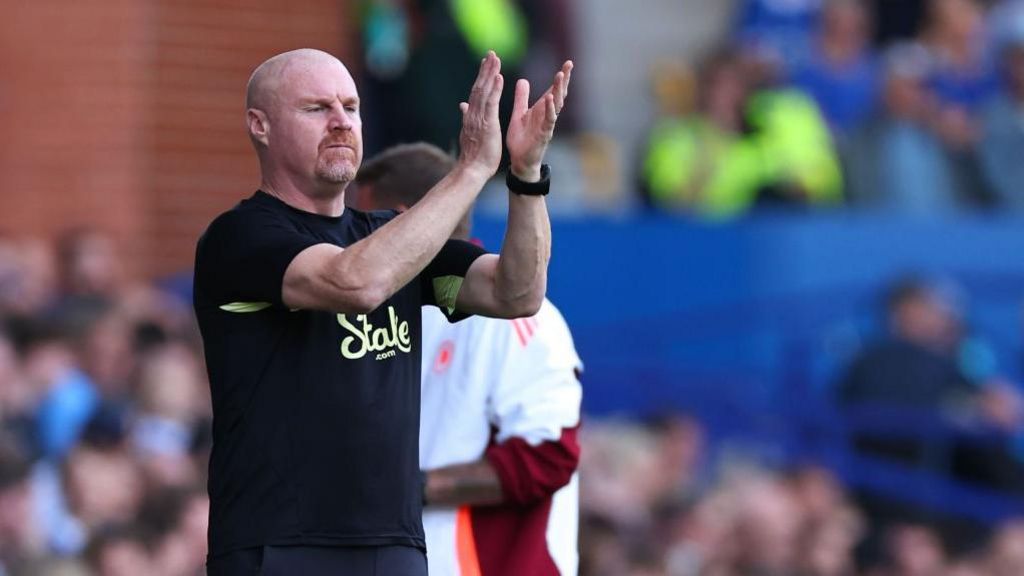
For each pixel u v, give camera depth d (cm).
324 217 1476
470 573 1723
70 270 3416
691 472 3416
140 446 3011
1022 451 3509
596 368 3566
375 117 3997
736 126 4084
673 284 3600
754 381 3572
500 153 1437
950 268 3672
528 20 4188
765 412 3541
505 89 4097
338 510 1440
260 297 1419
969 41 4359
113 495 2884
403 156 1778
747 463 3503
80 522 2861
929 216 3672
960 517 3475
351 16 4131
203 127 4088
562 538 1756
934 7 4372
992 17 4456
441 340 1759
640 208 4088
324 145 1454
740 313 3600
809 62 4272
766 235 3612
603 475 3194
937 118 4231
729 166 4062
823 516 3375
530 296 1499
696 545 3156
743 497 3291
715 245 3606
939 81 4259
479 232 3300
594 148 4350
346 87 1471
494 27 4066
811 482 3416
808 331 3600
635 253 3603
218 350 1454
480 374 1741
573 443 1741
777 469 3484
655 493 3291
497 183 3725
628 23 4594
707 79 4159
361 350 1465
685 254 3600
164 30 4075
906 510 3456
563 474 1730
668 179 4062
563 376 1752
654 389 3541
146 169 4025
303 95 1456
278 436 1438
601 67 4531
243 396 1443
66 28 4050
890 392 3519
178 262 4019
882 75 4294
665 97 4431
